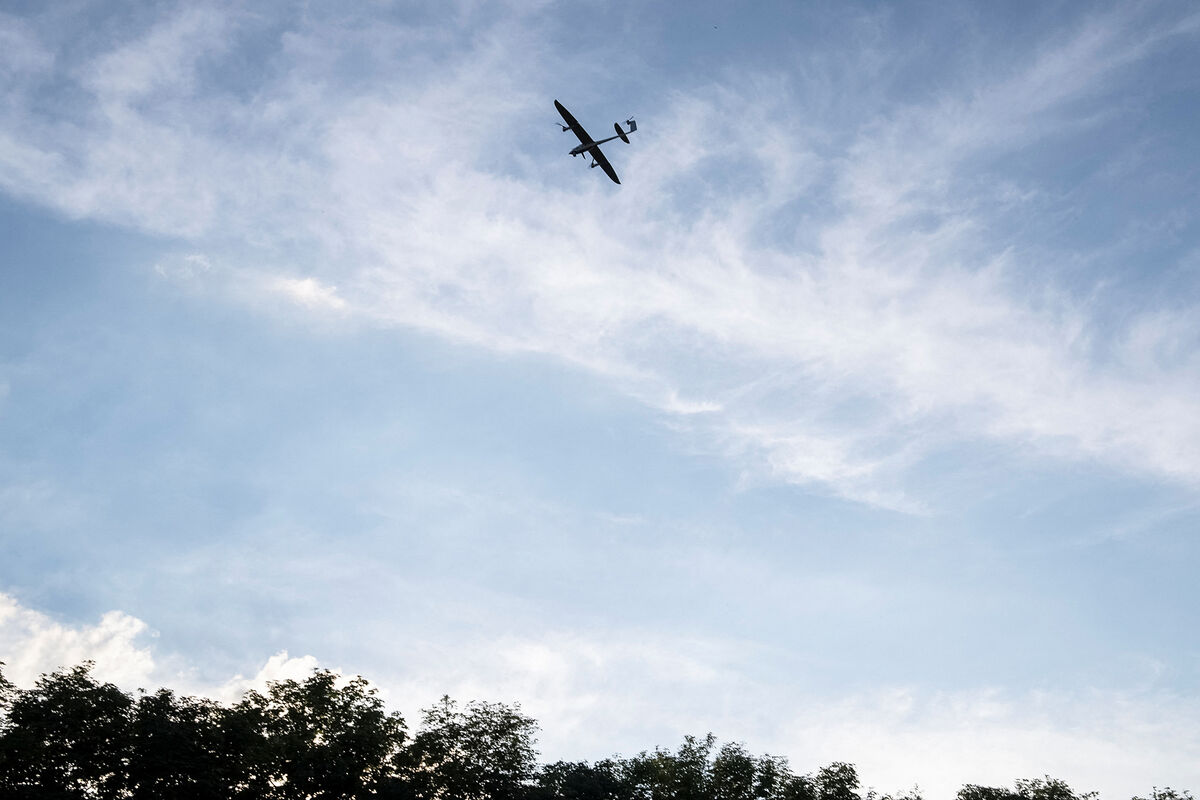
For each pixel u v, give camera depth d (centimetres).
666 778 6025
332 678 5197
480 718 5469
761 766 6019
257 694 5062
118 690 4775
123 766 4434
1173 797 5884
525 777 5372
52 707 4541
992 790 6172
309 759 4741
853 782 5881
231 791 4566
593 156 5656
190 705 4822
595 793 6825
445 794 5088
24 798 4181
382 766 4969
